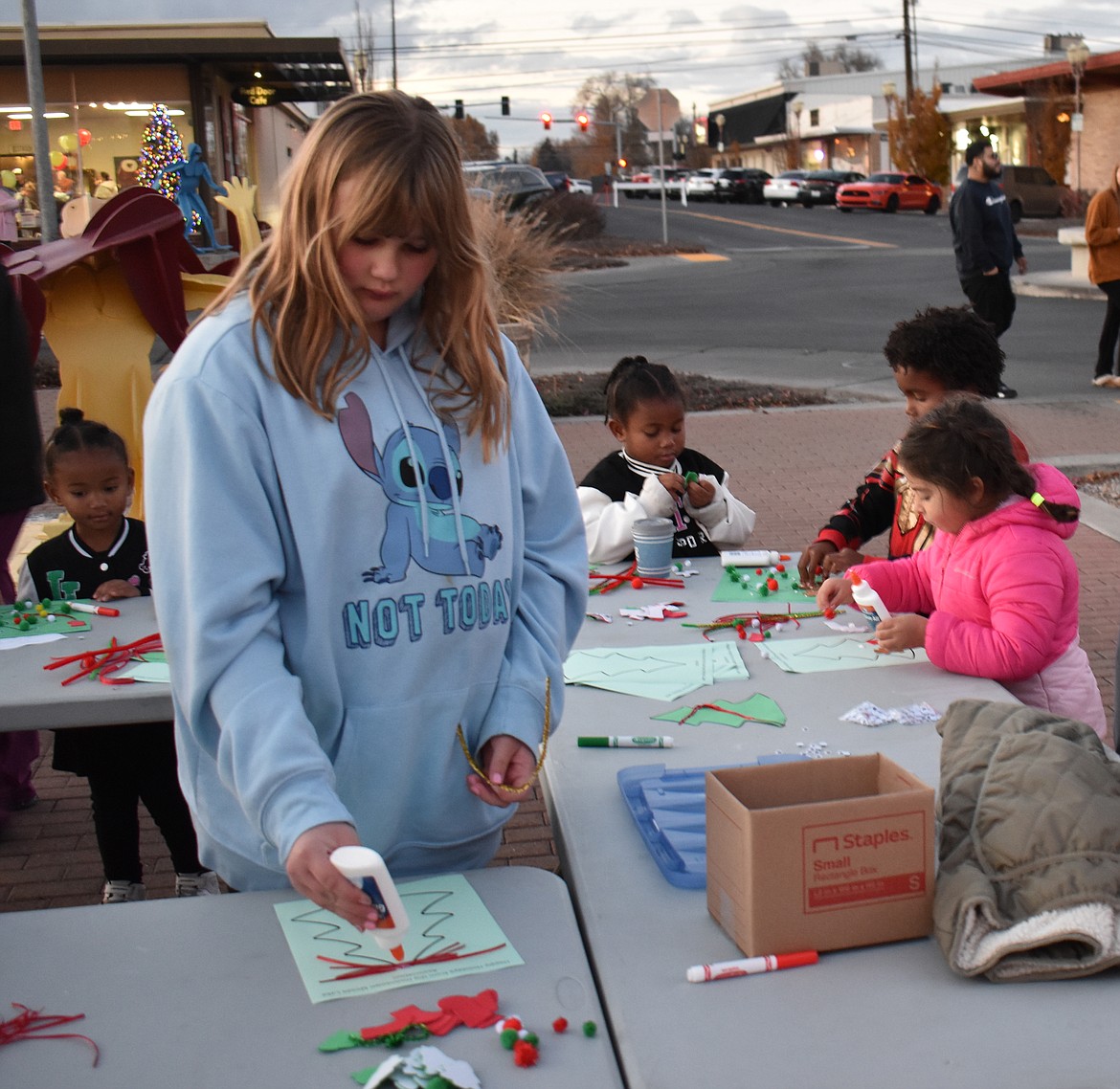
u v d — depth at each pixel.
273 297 1.59
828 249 24.41
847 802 1.53
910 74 41.94
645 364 3.70
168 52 18.94
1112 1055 1.36
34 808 3.85
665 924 1.65
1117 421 8.91
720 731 2.31
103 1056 1.38
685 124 71.94
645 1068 1.35
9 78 19.30
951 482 2.51
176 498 1.54
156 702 2.51
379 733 1.67
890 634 2.64
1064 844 1.53
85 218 9.91
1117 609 5.23
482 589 1.73
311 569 1.60
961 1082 1.32
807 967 1.53
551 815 2.08
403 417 1.66
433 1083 1.29
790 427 9.20
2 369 1.73
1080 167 33.50
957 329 3.02
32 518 6.24
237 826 1.70
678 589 3.32
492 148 63.88
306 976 1.52
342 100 1.57
